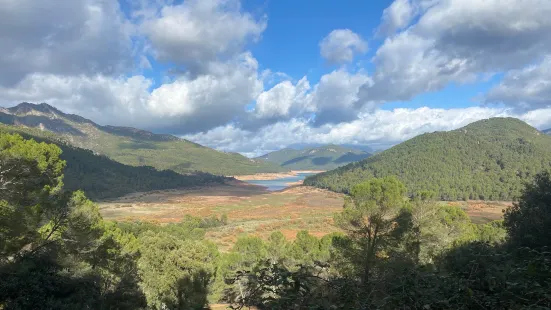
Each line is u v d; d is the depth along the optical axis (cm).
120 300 1784
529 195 1192
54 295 1307
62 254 1455
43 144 1800
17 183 1402
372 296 378
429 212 1973
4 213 1253
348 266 1677
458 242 1712
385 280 399
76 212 1502
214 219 8231
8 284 1112
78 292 1395
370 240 1738
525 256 489
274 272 375
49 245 1406
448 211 2284
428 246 1894
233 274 390
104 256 1742
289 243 3108
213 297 2120
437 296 374
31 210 1317
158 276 1842
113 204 11794
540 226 1029
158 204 12175
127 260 2006
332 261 1745
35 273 1238
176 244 1944
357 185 1816
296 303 355
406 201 1792
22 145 1667
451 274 419
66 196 1523
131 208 11069
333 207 11025
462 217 2247
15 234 1255
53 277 1288
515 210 1236
